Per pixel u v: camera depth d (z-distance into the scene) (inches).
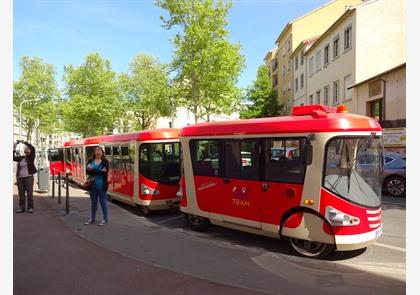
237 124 312.5
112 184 521.7
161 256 264.8
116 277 221.8
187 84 1208.2
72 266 241.1
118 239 310.0
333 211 254.2
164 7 1101.1
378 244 306.2
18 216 403.9
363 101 885.2
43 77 2469.2
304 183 266.8
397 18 907.4
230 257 264.7
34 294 197.8
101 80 1793.8
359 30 907.4
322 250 262.5
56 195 585.0
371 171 268.2
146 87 1860.2
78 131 1879.9
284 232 277.9
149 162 434.0
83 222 376.2
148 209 435.8
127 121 2048.5
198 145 346.0
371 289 208.8
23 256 261.4
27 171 422.6
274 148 285.4
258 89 1907.0
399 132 675.4
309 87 1332.4
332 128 256.1
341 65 1010.7
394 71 742.5
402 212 430.6
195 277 221.8
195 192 349.4
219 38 1130.7
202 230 357.4
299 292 202.8
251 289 204.8
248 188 301.7
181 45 1114.1
